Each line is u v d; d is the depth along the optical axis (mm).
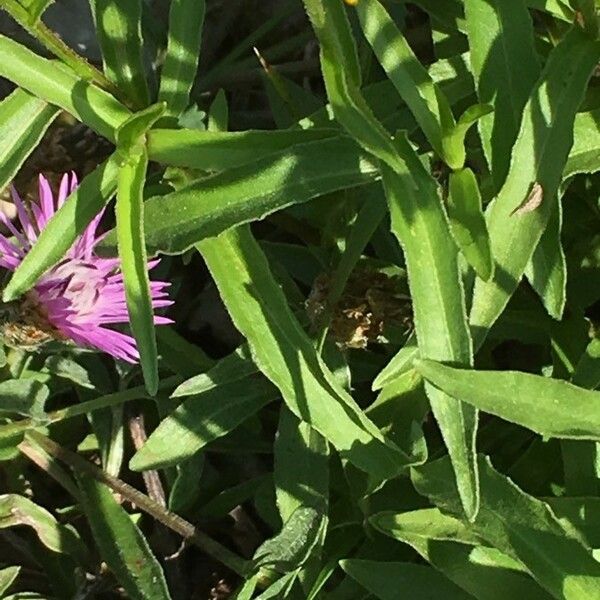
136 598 393
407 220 314
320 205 409
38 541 437
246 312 347
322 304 377
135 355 385
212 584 435
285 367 350
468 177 324
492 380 319
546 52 370
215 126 390
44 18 454
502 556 360
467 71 370
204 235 325
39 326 378
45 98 331
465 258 328
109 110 339
